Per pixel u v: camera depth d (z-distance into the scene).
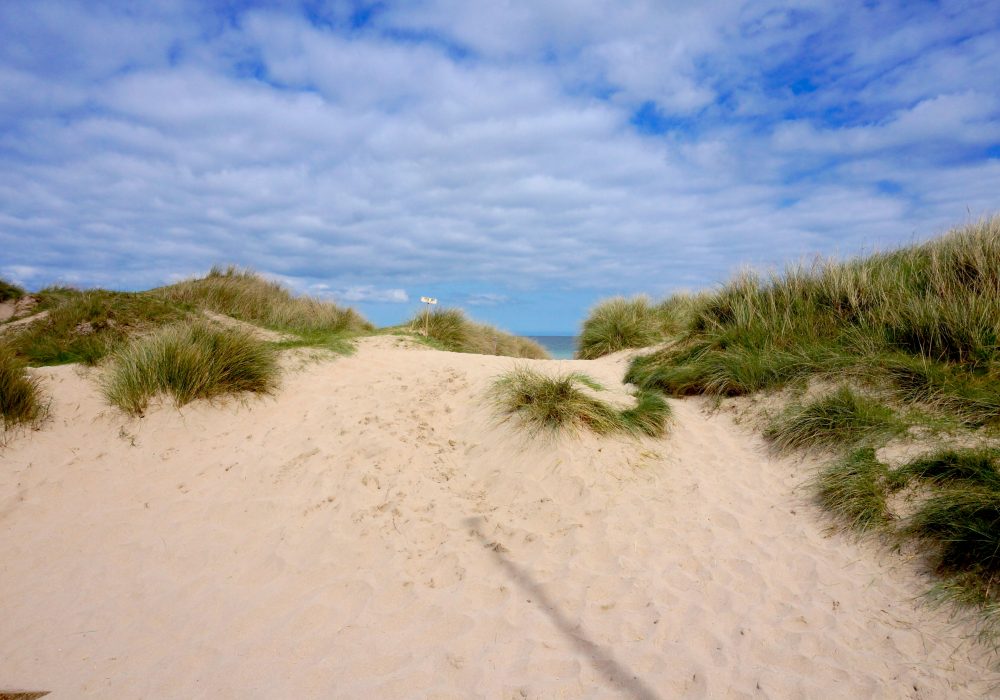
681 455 5.91
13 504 5.24
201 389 6.86
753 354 7.11
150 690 3.35
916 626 3.45
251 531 4.93
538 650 3.53
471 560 4.46
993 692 2.95
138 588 4.29
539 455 5.73
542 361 9.55
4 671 3.54
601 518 4.95
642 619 3.76
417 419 6.69
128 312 9.43
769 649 3.42
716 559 4.34
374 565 4.44
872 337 6.42
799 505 4.87
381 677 3.38
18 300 10.93
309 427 6.52
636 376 7.95
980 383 5.34
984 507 3.84
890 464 4.82
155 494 5.46
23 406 6.25
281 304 12.15
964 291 6.26
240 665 3.52
